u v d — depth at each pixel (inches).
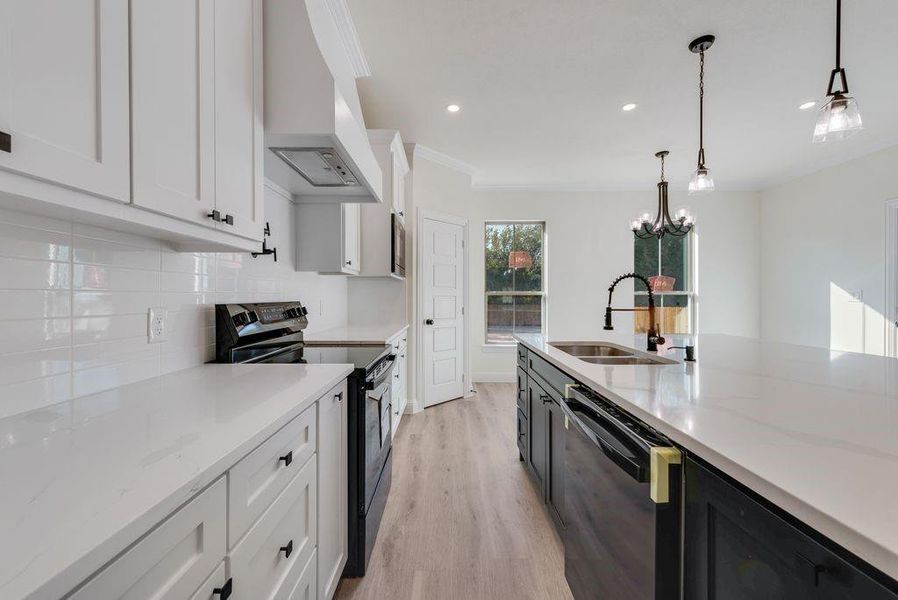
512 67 100.0
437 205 161.2
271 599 34.5
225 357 61.1
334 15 75.8
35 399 35.1
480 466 101.0
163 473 22.9
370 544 63.6
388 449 80.4
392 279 144.9
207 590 25.3
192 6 38.0
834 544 18.9
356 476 59.7
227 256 66.3
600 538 44.0
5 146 21.7
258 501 32.0
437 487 89.4
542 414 79.4
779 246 195.0
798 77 104.7
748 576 24.1
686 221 126.6
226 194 43.8
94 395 40.5
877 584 16.9
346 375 55.7
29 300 34.5
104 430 30.1
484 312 206.1
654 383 46.0
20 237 33.6
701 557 28.8
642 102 118.1
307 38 52.2
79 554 16.0
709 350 75.1
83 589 16.7
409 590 58.0
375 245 127.4
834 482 21.1
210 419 33.0
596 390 47.3
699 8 79.7
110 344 43.0
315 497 45.6
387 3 77.9
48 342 36.2
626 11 80.4
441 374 161.9
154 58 33.0
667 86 109.1
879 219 149.6
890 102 117.6
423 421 138.1
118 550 17.6
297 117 52.1
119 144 29.5
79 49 26.4
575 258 204.4
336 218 94.8
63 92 25.3
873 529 16.8
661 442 33.9
